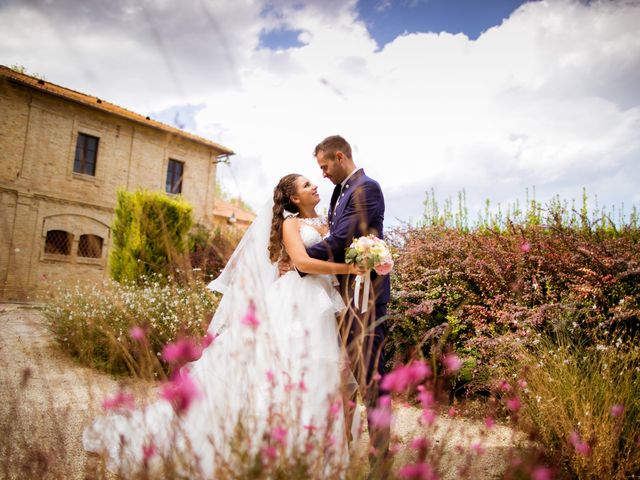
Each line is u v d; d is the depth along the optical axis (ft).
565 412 7.93
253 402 5.47
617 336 10.36
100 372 11.48
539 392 8.61
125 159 51.26
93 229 48.55
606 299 11.14
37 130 44.62
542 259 12.73
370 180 8.26
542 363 9.38
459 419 7.84
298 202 8.93
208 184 58.49
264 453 4.31
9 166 42.57
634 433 7.33
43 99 44.91
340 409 5.44
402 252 16.10
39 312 14.61
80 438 7.54
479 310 12.65
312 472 4.43
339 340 7.79
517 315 11.47
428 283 14.14
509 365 10.91
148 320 12.94
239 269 7.46
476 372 10.56
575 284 11.96
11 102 42.68
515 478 5.43
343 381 5.70
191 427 5.80
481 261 13.33
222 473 4.29
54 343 14.88
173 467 4.37
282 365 5.94
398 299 14.35
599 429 7.27
